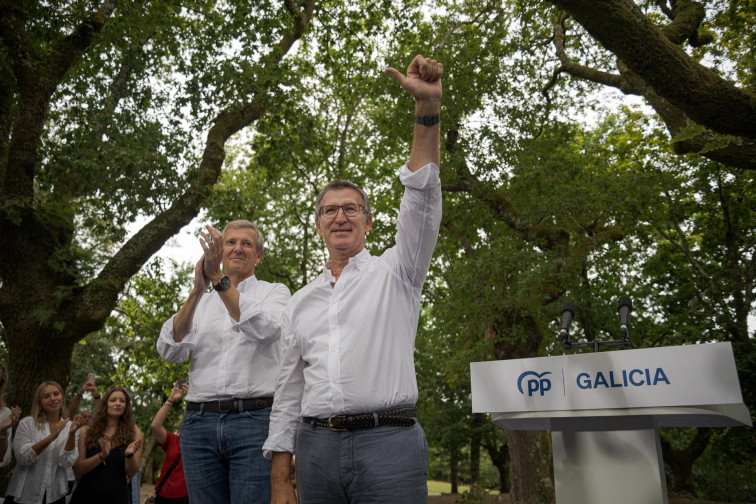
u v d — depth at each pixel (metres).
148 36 10.89
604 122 18.20
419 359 17.52
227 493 2.61
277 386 2.12
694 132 5.18
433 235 1.92
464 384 21.25
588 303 15.22
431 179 1.84
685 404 2.92
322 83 15.32
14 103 9.62
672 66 4.93
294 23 11.89
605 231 13.73
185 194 9.18
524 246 12.62
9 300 7.99
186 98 9.95
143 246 8.67
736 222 17.14
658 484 3.30
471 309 11.65
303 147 11.74
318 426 1.84
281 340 2.14
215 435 2.54
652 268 18.91
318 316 1.98
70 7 9.27
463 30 14.56
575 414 3.30
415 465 1.75
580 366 3.27
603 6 4.82
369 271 2.00
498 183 13.34
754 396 13.42
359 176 16.36
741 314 16.06
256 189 16.81
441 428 23.31
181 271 13.94
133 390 14.71
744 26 8.27
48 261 7.97
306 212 17.12
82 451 4.75
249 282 3.00
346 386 1.79
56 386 5.24
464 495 21.70
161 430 4.69
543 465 12.98
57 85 9.12
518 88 14.01
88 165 8.10
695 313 17.23
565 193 12.38
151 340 12.95
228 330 2.71
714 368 2.88
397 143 15.12
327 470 1.78
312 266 17.34
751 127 5.04
